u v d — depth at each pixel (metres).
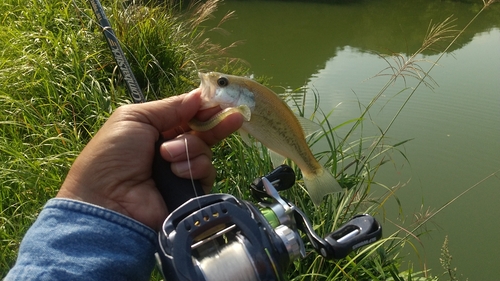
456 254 0.79
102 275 0.22
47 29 0.95
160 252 0.22
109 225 0.24
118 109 0.30
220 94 0.36
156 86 0.91
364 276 0.54
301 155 0.42
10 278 0.21
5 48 0.85
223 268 0.22
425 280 0.61
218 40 1.91
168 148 0.29
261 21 2.53
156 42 0.95
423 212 0.87
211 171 0.32
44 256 0.22
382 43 2.04
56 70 0.81
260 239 0.23
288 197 0.60
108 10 1.04
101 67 0.84
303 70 1.65
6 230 0.52
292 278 0.52
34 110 0.68
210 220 0.22
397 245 0.65
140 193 0.29
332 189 0.43
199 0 1.36
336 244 0.24
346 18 2.71
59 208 0.24
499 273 0.74
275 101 0.39
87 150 0.28
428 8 2.86
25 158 0.58
